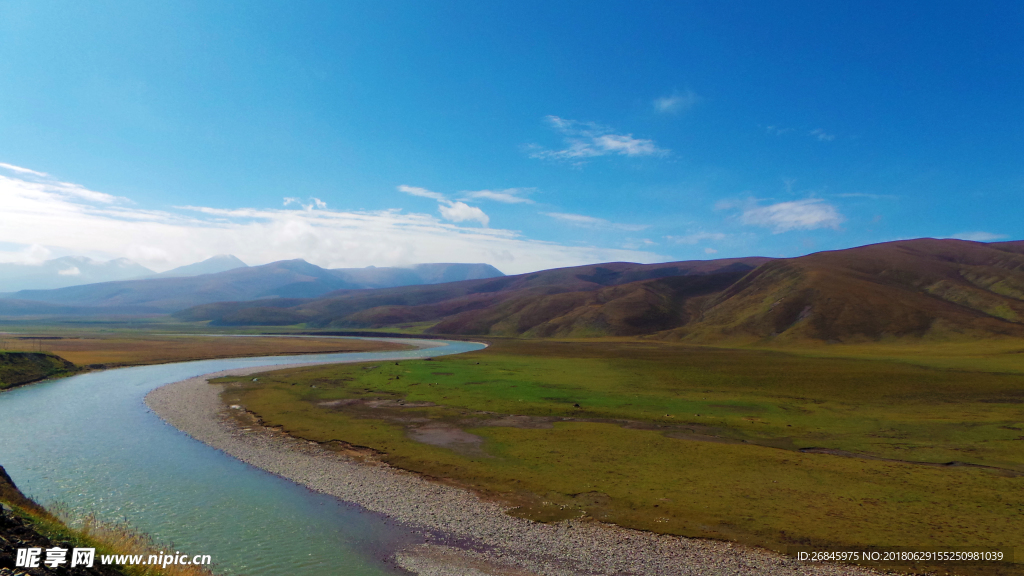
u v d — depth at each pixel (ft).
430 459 118.42
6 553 39.19
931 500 91.04
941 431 142.10
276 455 121.90
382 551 74.23
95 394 201.57
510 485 101.86
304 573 67.05
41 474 102.99
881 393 203.62
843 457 118.73
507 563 71.26
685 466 112.16
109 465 110.73
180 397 196.65
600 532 80.84
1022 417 156.87
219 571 66.74
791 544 75.51
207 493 95.81
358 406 181.37
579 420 159.12
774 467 110.73
